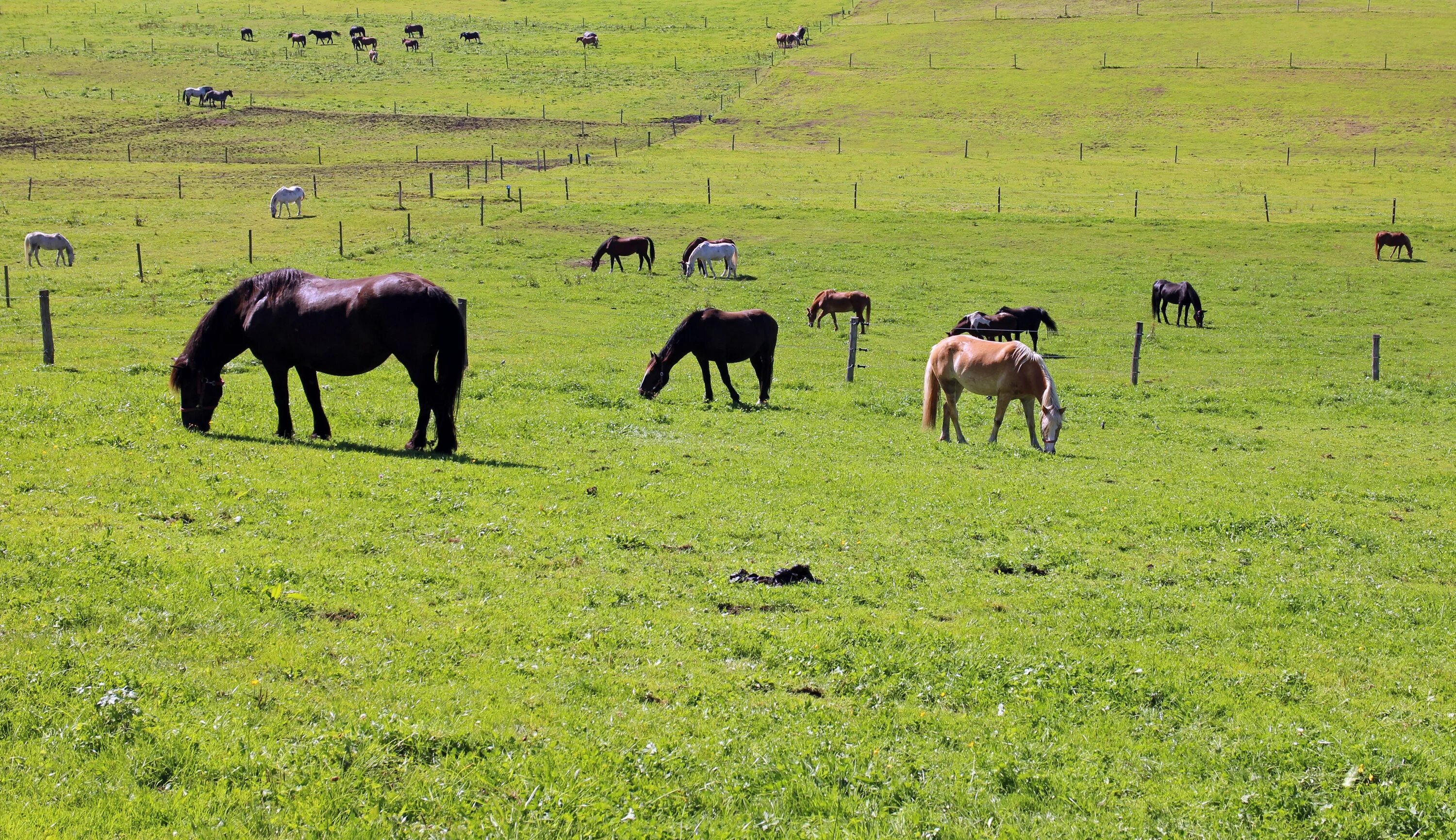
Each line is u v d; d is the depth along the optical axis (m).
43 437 16.09
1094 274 48.25
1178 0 149.25
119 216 56.62
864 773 7.96
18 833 6.32
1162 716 9.45
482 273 45.03
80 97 100.31
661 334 35.69
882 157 84.69
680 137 92.50
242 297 17.55
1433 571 14.80
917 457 20.28
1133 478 19.56
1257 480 20.09
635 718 8.68
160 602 10.02
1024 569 13.76
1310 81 107.94
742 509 15.64
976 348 22.11
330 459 16.12
